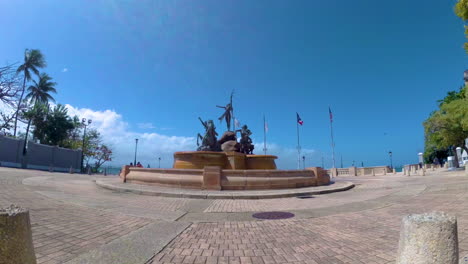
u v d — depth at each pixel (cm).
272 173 1380
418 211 749
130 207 814
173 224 612
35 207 710
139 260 384
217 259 401
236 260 397
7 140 3281
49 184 1300
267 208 862
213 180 1270
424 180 1823
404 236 258
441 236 239
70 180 1673
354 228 584
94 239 476
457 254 238
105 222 605
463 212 692
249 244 475
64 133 4719
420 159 6100
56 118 4619
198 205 912
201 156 1647
